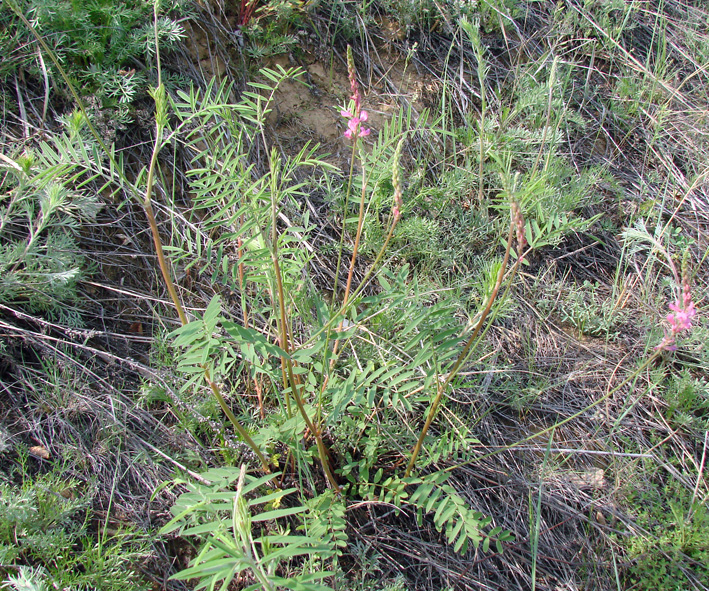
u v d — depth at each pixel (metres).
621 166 4.66
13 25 3.13
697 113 5.01
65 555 2.11
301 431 2.28
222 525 1.42
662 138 4.82
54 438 2.46
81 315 2.83
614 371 3.36
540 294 3.71
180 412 2.56
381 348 2.62
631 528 2.76
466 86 4.49
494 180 3.95
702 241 4.20
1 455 2.35
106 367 2.71
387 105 4.24
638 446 3.08
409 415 2.85
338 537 2.09
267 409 2.77
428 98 4.39
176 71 3.55
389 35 4.50
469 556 2.57
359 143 2.12
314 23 4.23
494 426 3.05
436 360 2.00
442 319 2.05
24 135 3.04
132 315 2.95
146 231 3.15
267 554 1.28
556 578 2.62
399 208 1.94
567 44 5.25
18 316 2.60
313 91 4.07
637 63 4.96
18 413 2.48
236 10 3.98
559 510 2.79
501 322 3.51
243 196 2.12
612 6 5.21
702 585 2.58
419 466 2.46
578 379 3.38
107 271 3.01
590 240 4.09
